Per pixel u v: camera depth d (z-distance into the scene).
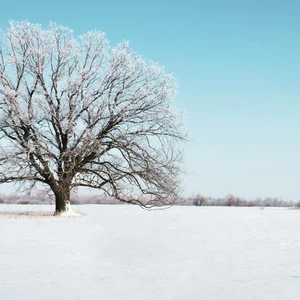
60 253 10.75
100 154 27.30
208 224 22.17
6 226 18.91
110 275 8.03
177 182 28.64
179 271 8.46
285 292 6.71
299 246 12.59
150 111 28.36
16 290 6.80
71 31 28.67
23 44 27.31
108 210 41.50
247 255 10.66
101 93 27.94
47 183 27.75
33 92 27.38
